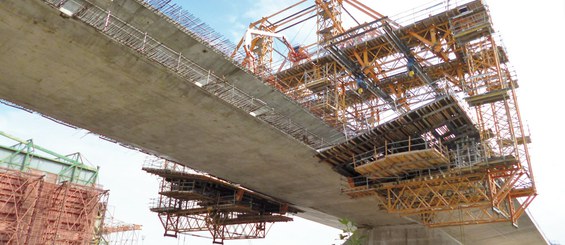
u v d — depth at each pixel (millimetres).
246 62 49344
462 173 27891
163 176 45938
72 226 45875
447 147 30359
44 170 51625
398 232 48656
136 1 23328
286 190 40969
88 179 55438
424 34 38781
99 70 22125
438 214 42875
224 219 50531
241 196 47375
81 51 20688
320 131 37625
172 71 22594
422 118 27516
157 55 23516
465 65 39906
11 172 43562
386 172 29750
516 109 30531
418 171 30062
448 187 29312
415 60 39562
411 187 30922
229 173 37000
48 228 43469
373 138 29562
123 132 29719
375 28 37031
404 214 32062
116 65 21781
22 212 42062
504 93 30484
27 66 21766
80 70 22062
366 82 42469
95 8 21516
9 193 42219
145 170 45188
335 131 38531
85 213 46719
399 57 40750
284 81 48375
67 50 20594
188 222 52062
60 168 53344
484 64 34625
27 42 20031
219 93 25266
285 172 35625
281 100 32562
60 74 22438
